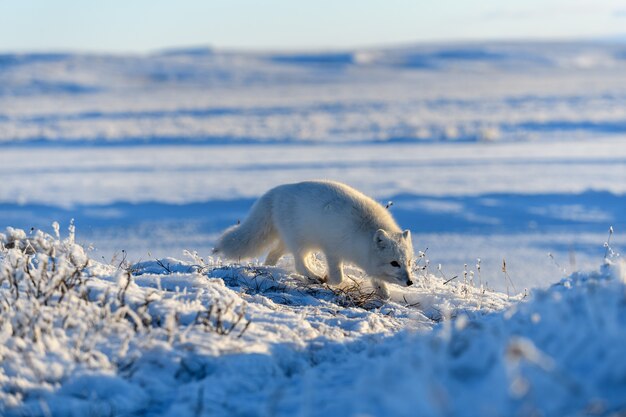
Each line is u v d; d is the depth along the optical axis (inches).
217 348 303.4
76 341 299.3
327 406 228.2
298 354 319.0
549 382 187.8
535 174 1578.5
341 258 547.8
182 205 1315.2
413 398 188.7
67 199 1392.7
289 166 1809.8
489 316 405.1
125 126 3260.3
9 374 277.7
